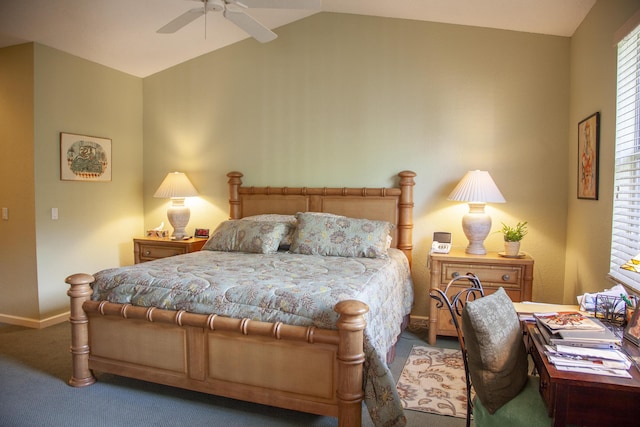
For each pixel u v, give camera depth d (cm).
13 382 284
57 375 294
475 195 348
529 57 375
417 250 407
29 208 386
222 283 254
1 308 407
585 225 317
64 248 411
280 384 229
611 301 201
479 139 389
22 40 375
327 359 219
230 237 382
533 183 377
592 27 303
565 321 178
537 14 334
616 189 259
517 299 338
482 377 162
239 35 434
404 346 349
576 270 339
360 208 414
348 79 420
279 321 226
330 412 220
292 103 438
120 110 469
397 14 393
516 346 172
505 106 382
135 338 263
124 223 478
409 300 374
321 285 250
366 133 417
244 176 459
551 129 371
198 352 246
